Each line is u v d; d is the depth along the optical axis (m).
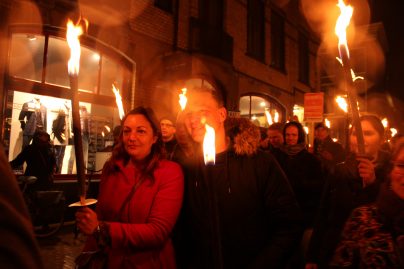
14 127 6.87
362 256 1.47
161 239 1.78
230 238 1.94
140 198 1.88
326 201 2.55
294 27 16.64
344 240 1.59
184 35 9.98
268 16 14.55
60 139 7.64
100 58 8.07
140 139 1.97
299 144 4.04
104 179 2.09
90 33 7.52
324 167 4.48
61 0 6.93
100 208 2.01
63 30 7.11
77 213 1.47
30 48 6.95
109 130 8.30
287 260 1.92
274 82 14.70
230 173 2.00
